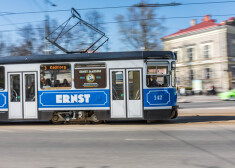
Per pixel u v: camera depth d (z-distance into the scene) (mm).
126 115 9508
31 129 9188
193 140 6793
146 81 9453
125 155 5453
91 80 9680
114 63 9594
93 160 5125
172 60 9586
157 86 9492
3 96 10070
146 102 9438
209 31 34312
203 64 35156
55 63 9828
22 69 9992
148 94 9445
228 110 13758
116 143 6621
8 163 5027
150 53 9523
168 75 9531
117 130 8547
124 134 7812
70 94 9742
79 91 9711
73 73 9750
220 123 9547
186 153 5531
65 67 9797
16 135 8055
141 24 24531
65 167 4715
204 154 5434
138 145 6352
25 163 5012
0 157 5480
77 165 4816
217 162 4863
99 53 9719
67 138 7387
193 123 9719
